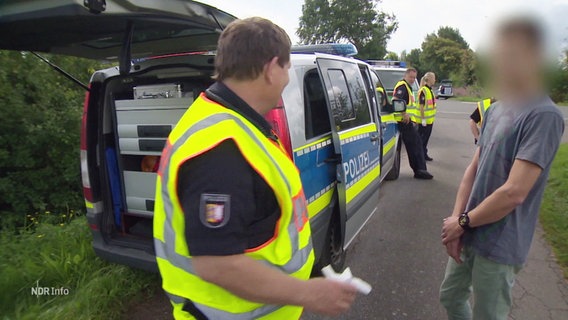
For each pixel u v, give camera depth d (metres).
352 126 3.31
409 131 6.25
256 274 1.02
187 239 1.00
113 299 2.76
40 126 4.07
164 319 2.69
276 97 1.20
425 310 2.79
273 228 1.12
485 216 1.61
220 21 2.08
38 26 1.72
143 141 2.63
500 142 1.63
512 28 1.49
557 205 4.75
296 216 1.18
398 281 3.20
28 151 4.10
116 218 2.87
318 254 2.68
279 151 1.17
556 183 5.62
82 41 2.19
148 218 2.96
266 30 1.13
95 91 2.72
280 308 1.24
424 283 3.17
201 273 1.02
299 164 2.39
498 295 1.73
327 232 2.83
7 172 4.12
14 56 4.09
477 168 1.94
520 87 1.52
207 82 2.44
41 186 4.22
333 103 3.00
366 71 4.40
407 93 7.18
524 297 2.95
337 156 2.75
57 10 1.46
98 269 3.08
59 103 4.65
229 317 1.13
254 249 1.08
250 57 1.11
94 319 2.56
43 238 3.42
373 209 3.88
